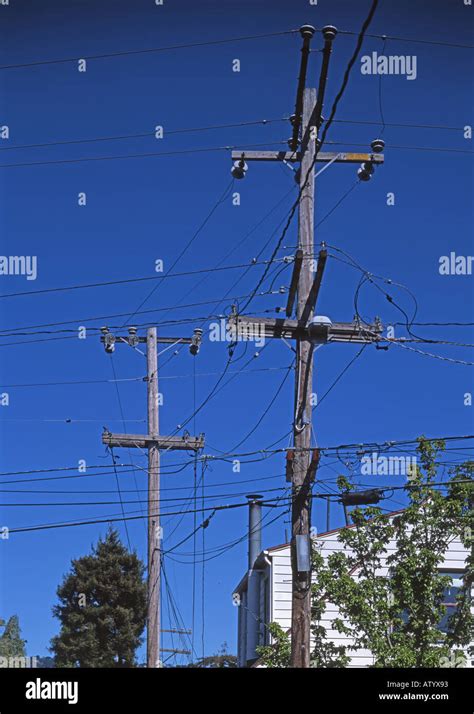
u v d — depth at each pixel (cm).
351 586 2038
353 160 1755
